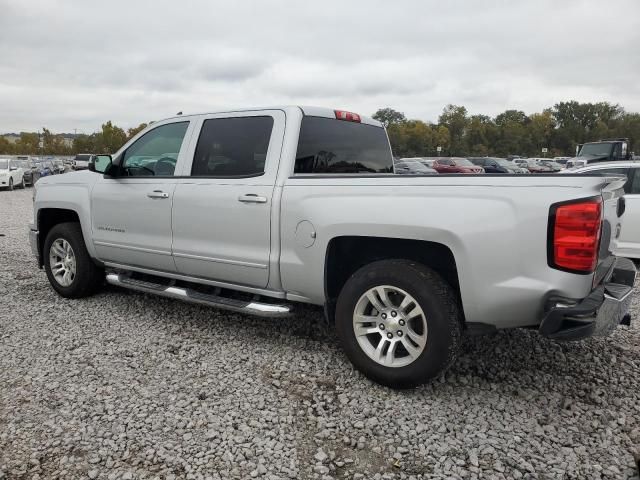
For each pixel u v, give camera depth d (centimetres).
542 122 9631
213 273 423
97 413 309
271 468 261
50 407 316
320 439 286
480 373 371
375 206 334
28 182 2834
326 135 426
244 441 284
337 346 417
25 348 407
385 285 333
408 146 8275
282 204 374
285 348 411
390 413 313
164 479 251
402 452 275
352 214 341
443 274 351
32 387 341
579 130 9644
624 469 260
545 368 380
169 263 451
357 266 386
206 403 322
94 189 502
